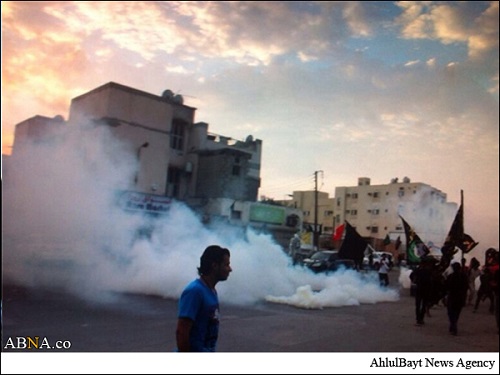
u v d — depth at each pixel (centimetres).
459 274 820
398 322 937
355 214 4144
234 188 2675
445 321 973
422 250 1549
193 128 2778
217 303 306
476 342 741
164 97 2630
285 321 870
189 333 284
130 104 2283
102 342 617
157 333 687
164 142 2445
